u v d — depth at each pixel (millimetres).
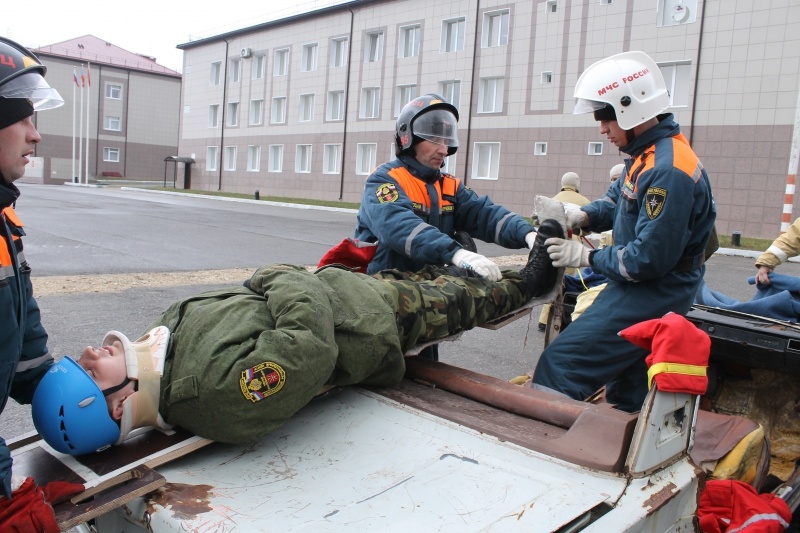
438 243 2875
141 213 19219
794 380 3182
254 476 1750
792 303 3547
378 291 2363
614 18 22156
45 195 27516
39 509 1480
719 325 3039
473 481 1678
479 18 26062
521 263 11461
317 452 1867
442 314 2561
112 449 1869
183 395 1834
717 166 20234
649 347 1883
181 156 43750
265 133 37156
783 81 18906
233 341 1923
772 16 18953
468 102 26750
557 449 1777
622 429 1785
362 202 3264
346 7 31359
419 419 2010
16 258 1727
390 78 29922
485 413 2123
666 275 2875
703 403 3396
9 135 1619
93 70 53219
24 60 1654
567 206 3416
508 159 25547
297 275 2176
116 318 6102
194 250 11266
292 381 1874
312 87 33969
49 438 1771
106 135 54781
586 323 2945
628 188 2914
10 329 1635
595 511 1595
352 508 1576
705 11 20094
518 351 6160
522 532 1476
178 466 1812
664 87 2893
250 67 37781
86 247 11023
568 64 23469
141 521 1629
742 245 16672
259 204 28500
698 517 1944
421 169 3248
